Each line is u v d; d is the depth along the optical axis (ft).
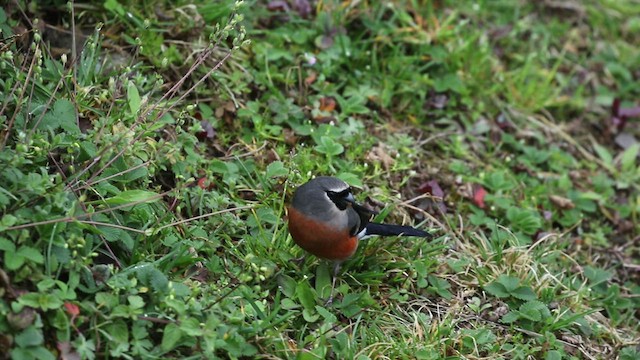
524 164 44.06
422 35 46.03
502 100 47.62
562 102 48.78
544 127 47.06
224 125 38.73
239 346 27.73
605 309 37.17
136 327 26.84
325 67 42.55
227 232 33.06
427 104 44.80
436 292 34.45
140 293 27.99
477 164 43.16
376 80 44.11
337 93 42.80
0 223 26.23
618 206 43.68
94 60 35.55
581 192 43.62
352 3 45.42
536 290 35.55
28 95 32.37
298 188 31.45
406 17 46.01
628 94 51.83
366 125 41.98
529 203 41.57
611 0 55.77
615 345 34.81
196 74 38.99
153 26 39.75
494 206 40.16
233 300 29.81
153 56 38.45
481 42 48.32
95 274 27.68
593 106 50.01
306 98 41.37
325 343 29.71
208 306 28.12
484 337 32.12
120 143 30.35
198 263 31.32
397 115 43.80
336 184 31.04
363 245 34.55
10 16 35.58
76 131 30.91
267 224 34.32
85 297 27.53
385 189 38.27
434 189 39.37
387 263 34.47
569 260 38.81
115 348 26.27
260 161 37.45
